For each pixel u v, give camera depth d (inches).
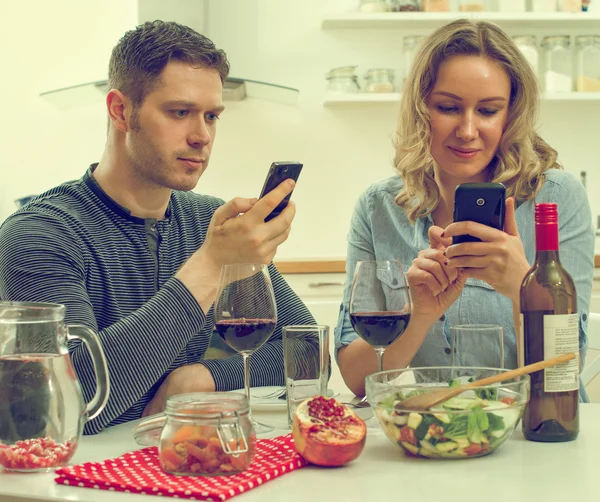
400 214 71.0
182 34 58.5
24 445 35.8
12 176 147.7
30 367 36.3
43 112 147.4
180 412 34.4
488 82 60.6
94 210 61.6
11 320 36.7
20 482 34.4
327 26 142.7
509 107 63.7
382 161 146.3
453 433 35.7
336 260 131.0
